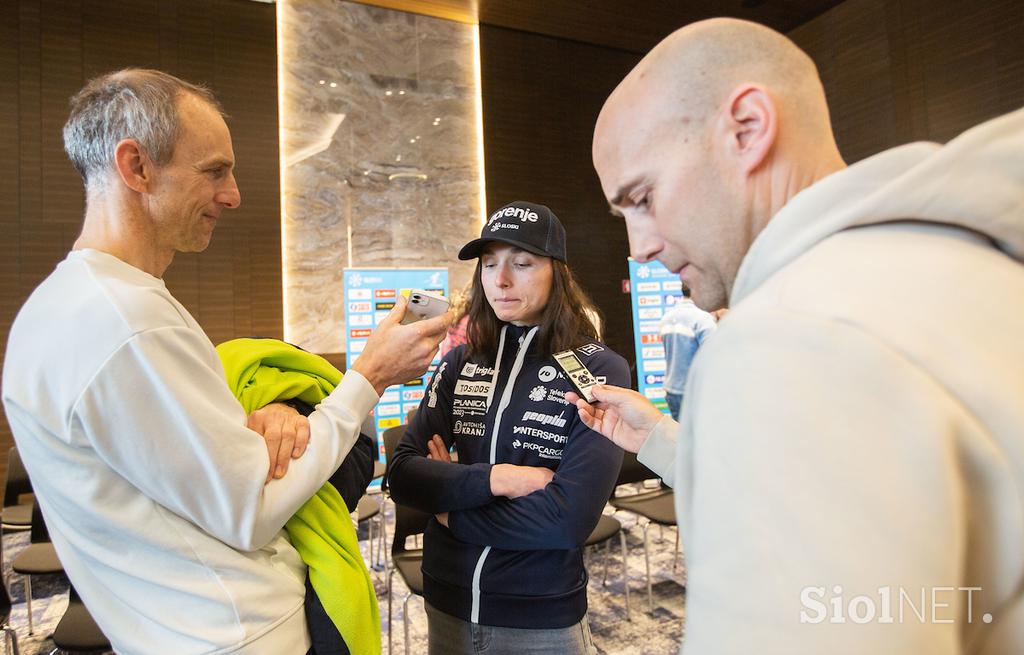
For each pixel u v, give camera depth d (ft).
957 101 15.51
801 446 0.97
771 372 1.04
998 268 1.11
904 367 0.98
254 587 2.56
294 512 2.67
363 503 10.26
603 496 3.54
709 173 1.48
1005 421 0.95
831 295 1.08
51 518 2.54
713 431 1.10
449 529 3.82
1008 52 14.58
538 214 4.00
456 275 17.46
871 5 17.22
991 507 0.97
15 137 13.52
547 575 3.58
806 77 1.49
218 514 2.39
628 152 1.60
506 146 18.25
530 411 3.85
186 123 2.69
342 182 16.29
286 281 15.62
